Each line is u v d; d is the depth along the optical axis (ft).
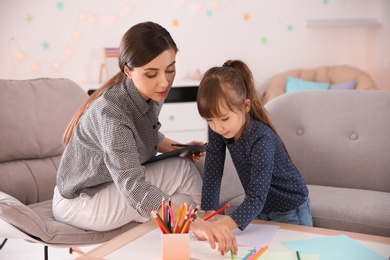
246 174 5.31
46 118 6.94
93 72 13.53
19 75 12.79
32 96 6.95
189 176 5.82
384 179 6.90
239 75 4.82
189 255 3.97
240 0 14.60
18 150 6.63
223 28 14.58
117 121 4.84
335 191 6.68
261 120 5.25
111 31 13.58
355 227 5.85
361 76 13.99
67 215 5.57
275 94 13.85
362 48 15.60
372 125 7.04
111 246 4.29
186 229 3.96
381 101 7.11
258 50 14.94
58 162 6.93
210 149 5.34
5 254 7.79
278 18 14.96
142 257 4.05
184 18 14.23
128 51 4.77
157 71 4.78
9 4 12.47
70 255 7.79
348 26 15.40
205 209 5.25
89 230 5.58
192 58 14.46
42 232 5.27
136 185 4.55
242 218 4.55
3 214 5.06
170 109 12.93
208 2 14.37
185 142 13.20
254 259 3.90
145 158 5.65
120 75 5.47
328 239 4.38
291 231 4.63
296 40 15.20
